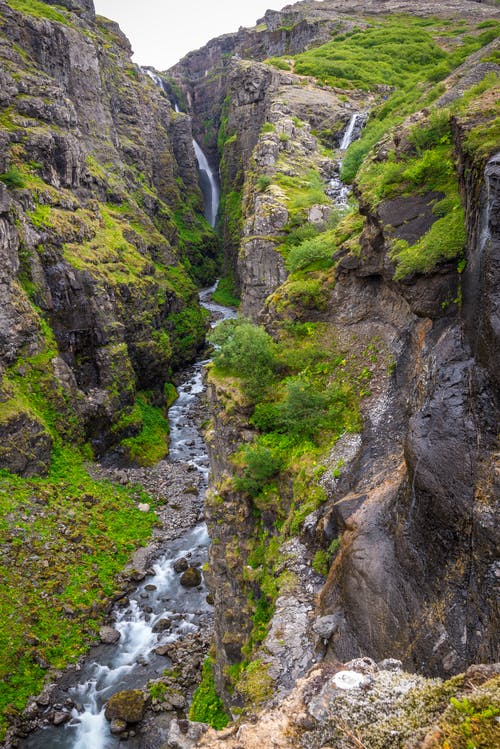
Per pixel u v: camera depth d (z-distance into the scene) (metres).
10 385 34.41
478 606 9.38
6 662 23.31
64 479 35.12
